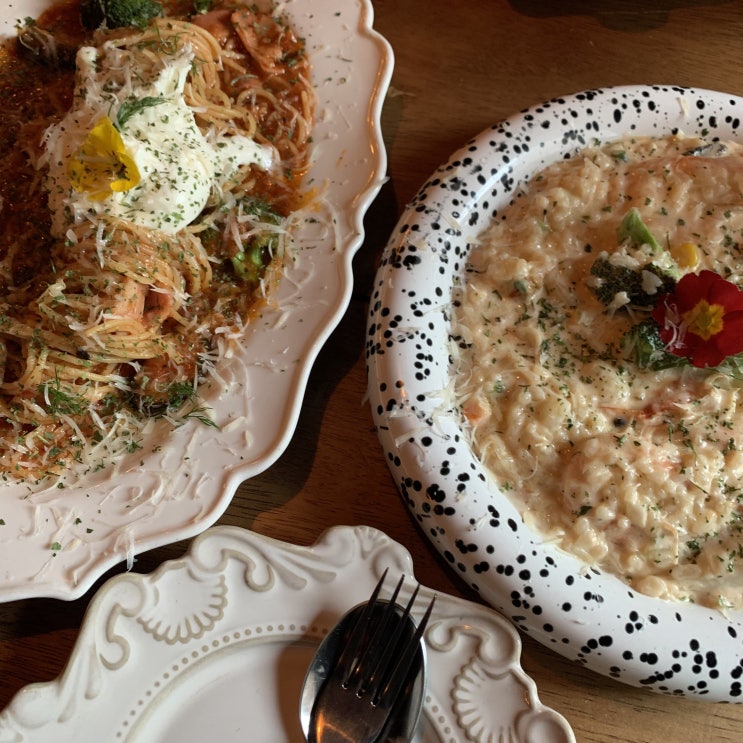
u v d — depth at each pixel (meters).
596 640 0.31
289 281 0.35
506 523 0.32
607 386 0.35
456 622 0.31
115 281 0.34
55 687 0.29
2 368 0.34
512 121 0.38
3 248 0.36
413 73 0.43
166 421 0.33
